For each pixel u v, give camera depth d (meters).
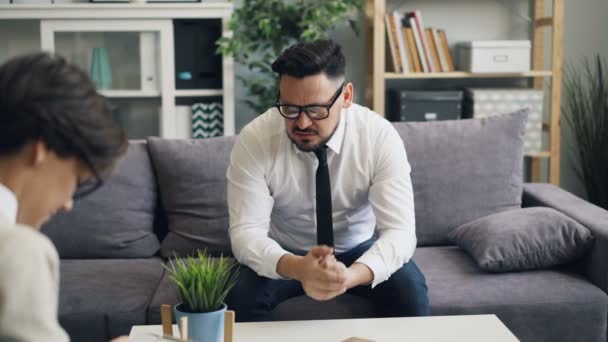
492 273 2.35
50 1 3.56
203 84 3.53
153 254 2.60
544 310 2.20
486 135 2.71
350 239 2.24
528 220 2.42
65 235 2.54
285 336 1.67
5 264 0.79
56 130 0.88
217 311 1.58
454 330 1.70
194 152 2.62
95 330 2.14
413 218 2.09
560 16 3.53
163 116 3.50
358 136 2.14
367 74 3.73
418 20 3.53
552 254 2.35
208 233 2.57
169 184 2.61
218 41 3.38
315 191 2.13
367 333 1.68
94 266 2.45
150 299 2.20
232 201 2.11
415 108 3.55
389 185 2.09
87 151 0.90
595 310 2.22
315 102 1.87
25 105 0.86
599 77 3.72
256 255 1.97
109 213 2.56
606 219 2.42
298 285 2.15
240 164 2.11
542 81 3.78
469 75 3.54
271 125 2.13
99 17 3.39
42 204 0.91
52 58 0.91
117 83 3.48
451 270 2.38
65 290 2.22
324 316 2.11
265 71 3.57
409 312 2.03
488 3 3.84
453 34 3.85
